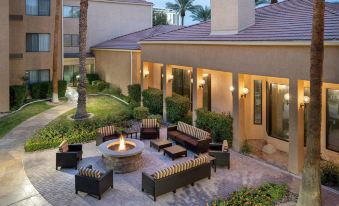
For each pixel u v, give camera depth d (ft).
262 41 48.62
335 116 48.52
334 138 49.06
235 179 45.37
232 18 59.57
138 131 65.72
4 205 39.11
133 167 48.29
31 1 103.60
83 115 80.33
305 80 44.01
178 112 72.95
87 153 55.88
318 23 31.81
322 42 32.07
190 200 39.81
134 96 98.32
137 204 38.96
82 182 40.81
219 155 48.42
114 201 39.70
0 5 85.81
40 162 52.08
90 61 132.05
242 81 55.11
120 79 112.88
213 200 39.14
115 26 139.23
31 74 106.52
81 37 77.51
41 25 106.32
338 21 45.21
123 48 107.86
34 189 43.01
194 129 58.59
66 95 113.91
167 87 77.46
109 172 42.29
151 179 40.01
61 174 47.52
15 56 101.09
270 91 58.18
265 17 63.05
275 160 52.08
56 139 59.98
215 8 63.36
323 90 49.60
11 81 101.24
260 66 50.24
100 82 121.29
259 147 58.08
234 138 56.65
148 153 55.57
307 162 34.30
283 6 65.77
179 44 70.33
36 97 106.52
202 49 63.26
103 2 134.82
